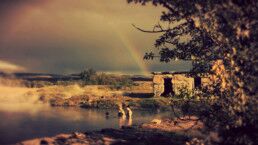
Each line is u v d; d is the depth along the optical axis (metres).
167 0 11.70
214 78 13.73
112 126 27.05
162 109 38.53
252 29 10.84
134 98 46.81
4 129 24.41
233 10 10.52
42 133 23.44
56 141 14.22
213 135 11.67
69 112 36.94
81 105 44.22
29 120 29.81
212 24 11.28
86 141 14.63
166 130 17.91
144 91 60.31
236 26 10.60
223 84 11.91
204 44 14.61
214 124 12.67
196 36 15.18
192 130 15.81
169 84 50.91
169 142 15.13
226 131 11.45
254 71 11.07
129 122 29.33
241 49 10.98
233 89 11.59
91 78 77.19
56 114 34.66
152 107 40.41
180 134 16.59
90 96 49.28
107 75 80.06
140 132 17.30
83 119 31.23
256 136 11.10
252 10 10.62
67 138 14.86
